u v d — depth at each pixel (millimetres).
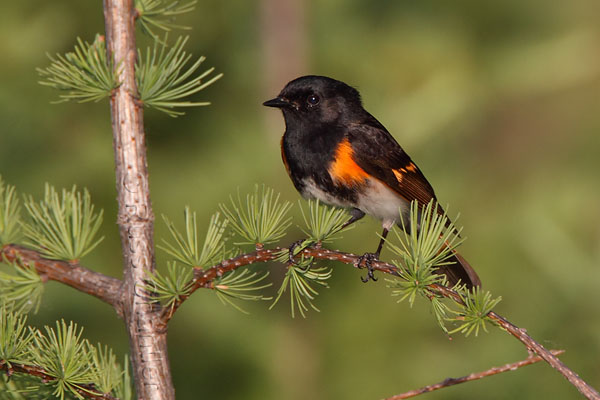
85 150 11117
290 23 11188
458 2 12148
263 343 10727
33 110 10789
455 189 11680
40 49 10602
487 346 10609
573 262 10523
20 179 11000
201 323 10984
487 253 11258
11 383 5676
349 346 10734
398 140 11141
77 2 11055
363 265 7527
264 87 11273
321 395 10578
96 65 5074
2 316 5023
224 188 10914
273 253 5348
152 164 11430
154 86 5137
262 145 10945
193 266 5082
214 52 11555
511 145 13055
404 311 10820
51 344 5070
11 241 5137
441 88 11312
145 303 5109
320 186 8719
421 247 5320
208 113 11570
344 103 8773
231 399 10727
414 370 10492
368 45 11766
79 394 5008
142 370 5105
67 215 5195
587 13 12375
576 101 13078
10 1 10742
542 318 10539
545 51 11883
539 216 11102
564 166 13023
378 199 8609
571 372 4793
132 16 5219
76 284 5152
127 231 5164
